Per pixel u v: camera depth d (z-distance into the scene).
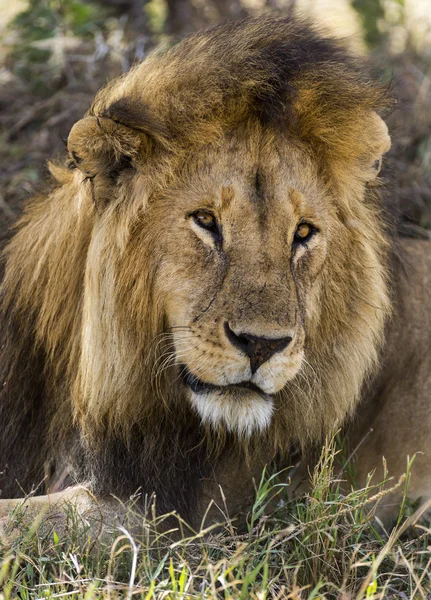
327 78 6.62
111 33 13.70
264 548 6.19
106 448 6.70
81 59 12.77
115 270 6.42
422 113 12.15
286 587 5.76
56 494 6.64
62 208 6.92
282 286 6.12
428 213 11.27
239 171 6.27
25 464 7.31
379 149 6.84
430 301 8.23
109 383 6.53
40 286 7.00
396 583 6.21
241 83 6.35
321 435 7.10
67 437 7.05
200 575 5.85
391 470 7.79
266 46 6.56
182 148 6.33
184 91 6.39
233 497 7.24
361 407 7.75
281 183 6.31
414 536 7.29
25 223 7.42
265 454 7.16
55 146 11.69
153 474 6.78
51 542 6.10
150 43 13.30
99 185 6.47
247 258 6.12
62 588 5.43
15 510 6.12
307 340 6.61
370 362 6.99
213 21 14.34
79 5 13.32
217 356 6.10
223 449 7.03
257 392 6.21
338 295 6.71
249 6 15.16
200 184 6.27
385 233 7.32
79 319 6.79
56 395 7.06
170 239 6.29
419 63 13.46
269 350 6.02
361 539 6.57
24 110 12.42
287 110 6.41
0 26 14.38
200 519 7.11
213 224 6.25
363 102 6.76
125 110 6.27
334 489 7.25
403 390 7.95
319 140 6.58
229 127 6.34
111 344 6.49
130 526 6.44
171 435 6.77
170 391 6.61
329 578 6.01
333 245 6.63
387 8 15.38
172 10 14.27
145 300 6.41
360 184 6.88
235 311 6.04
